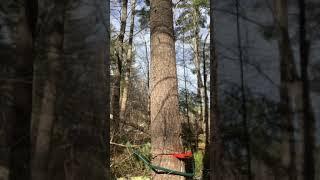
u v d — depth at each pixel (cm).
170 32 677
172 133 650
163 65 666
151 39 684
